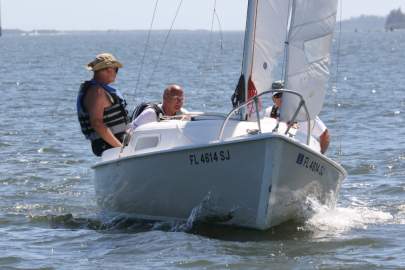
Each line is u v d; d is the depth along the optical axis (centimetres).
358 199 2561
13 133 4184
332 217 2262
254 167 2020
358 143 3766
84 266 1831
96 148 2298
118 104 2252
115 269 1805
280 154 1998
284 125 2183
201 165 2073
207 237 2066
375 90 7075
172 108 2305
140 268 1808
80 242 2047
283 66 2183
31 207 2480
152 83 8450
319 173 2122
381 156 3350
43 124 4594
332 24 2114
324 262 1847
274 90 2061
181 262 1845
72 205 2514
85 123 2266
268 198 2030
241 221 2094
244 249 1948
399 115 4944
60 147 3681
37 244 2034
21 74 10469
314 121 2248
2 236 2119
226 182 2061
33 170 3106
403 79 8612
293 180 2059
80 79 9238
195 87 7756
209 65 12281
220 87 7681
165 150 2094
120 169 2220
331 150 3550
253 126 2150
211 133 2128
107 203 2338
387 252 1928
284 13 2217
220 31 2470
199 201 2112
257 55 2219
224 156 2042
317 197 2173
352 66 11744
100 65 2220
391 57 14888
